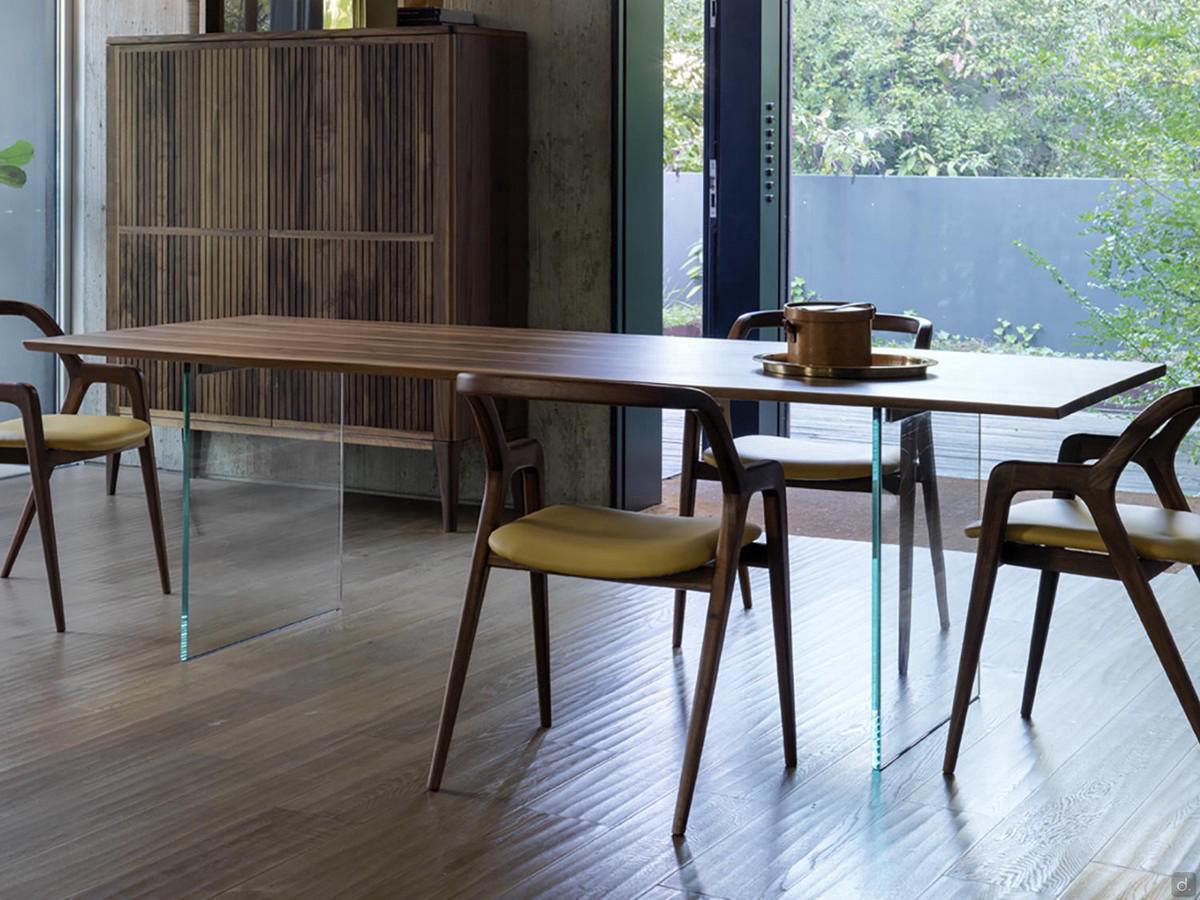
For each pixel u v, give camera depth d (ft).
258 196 17.69
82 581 14.66
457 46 16.49
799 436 19.70
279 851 8.70
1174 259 16.98
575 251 17.81
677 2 20.11
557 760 10.12
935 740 10.53
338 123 17.13
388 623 13.37
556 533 9.49
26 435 12.77
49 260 20.71
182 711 11.05
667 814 9.25
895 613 9.98
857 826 9.07
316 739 10.49
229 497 12.55
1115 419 17.84
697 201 20.81
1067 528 9.62
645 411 18.33
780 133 18.74
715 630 9.04
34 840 8.83
